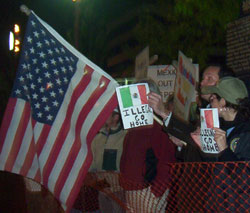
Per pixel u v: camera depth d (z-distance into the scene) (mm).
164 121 3988
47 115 4180
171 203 3982
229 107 3477
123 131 5426
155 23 10992
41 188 5375
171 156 4254
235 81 3473
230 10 8945
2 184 7090
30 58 4227
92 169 5543
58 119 4180
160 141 4242
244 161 3168
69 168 4129
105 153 5430
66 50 4266
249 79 5652
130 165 4375
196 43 10211
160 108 4023
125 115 4027
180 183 3775
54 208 5125
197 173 3607
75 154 4137
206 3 9039
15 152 4133
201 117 3414
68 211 4098
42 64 4230
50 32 4293
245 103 3439
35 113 4172
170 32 10484
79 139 4160
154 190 4195
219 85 3521
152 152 4336
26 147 4141
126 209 4488
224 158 3334
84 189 5656
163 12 11250
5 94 11859
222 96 3484
